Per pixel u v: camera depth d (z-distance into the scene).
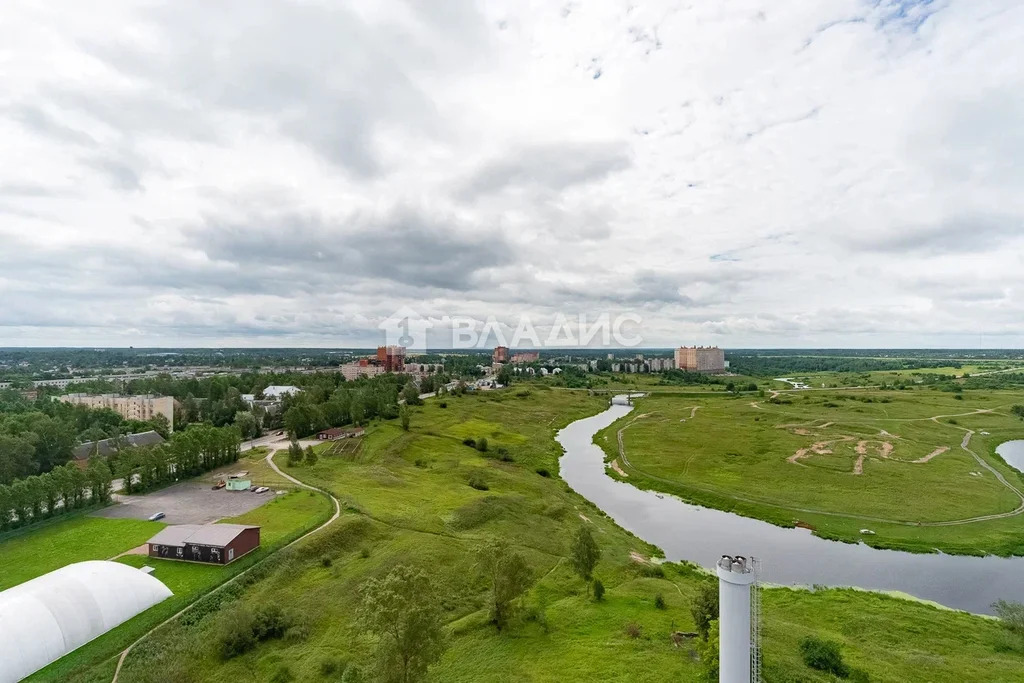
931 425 170.25
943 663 48.56
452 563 67.25
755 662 33.94
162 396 170.62
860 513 96.00
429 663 43.44
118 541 69.25
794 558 78.56
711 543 84.81
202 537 63.72
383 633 41.88
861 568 75.00
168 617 51.41
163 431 139.12
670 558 78.44
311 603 56.56
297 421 140.50
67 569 53.69
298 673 46.09
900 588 68.75
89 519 77.75
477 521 81.69
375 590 43.19
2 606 46.06
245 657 47.84
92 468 83.94
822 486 111.38
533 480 114.50
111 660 45.31
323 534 70.06
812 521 92.94
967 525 90.19
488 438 152.62
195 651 47.44
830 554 80.06
